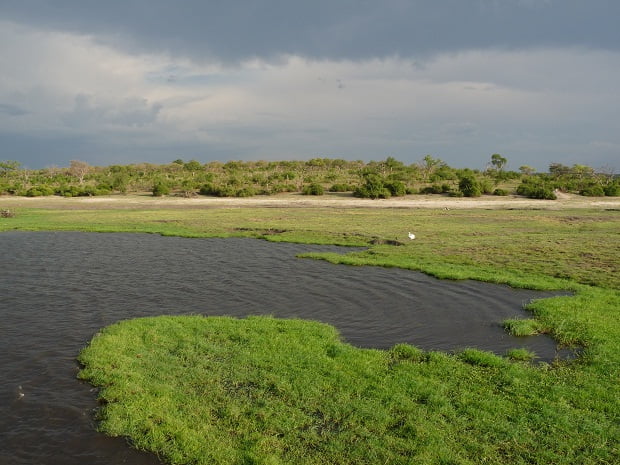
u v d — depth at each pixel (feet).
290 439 27.17
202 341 41.78
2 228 121.90
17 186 261.44
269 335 43.39
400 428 28.07
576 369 36.17
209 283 65.26
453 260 79.25
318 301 56.80
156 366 36.60
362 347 42.45
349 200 212.23
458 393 32.37
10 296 57.98
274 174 310.04
